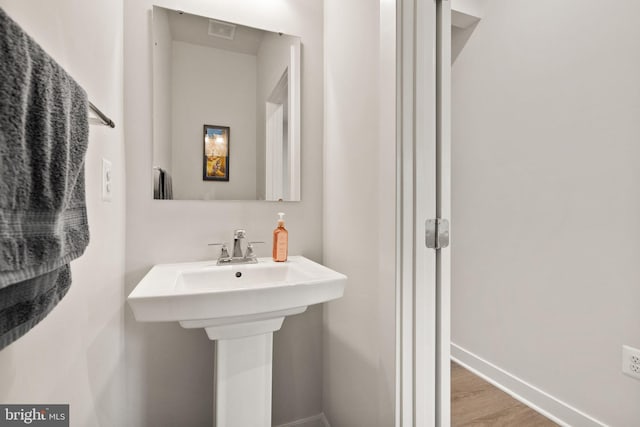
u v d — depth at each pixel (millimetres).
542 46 1665
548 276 1627
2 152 352
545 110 1648
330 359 1437
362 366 1165
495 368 1894
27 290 424
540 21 1678
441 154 1030
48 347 621
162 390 1252
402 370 983
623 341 1337
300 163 1478
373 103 1113
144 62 1234
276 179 1438
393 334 987
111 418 1049
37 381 583
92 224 842
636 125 1300
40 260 417
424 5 1003
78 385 774
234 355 1015
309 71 1503
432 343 1015
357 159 1217
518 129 1783
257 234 1408
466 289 2104
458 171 2170
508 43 1846
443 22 1035
